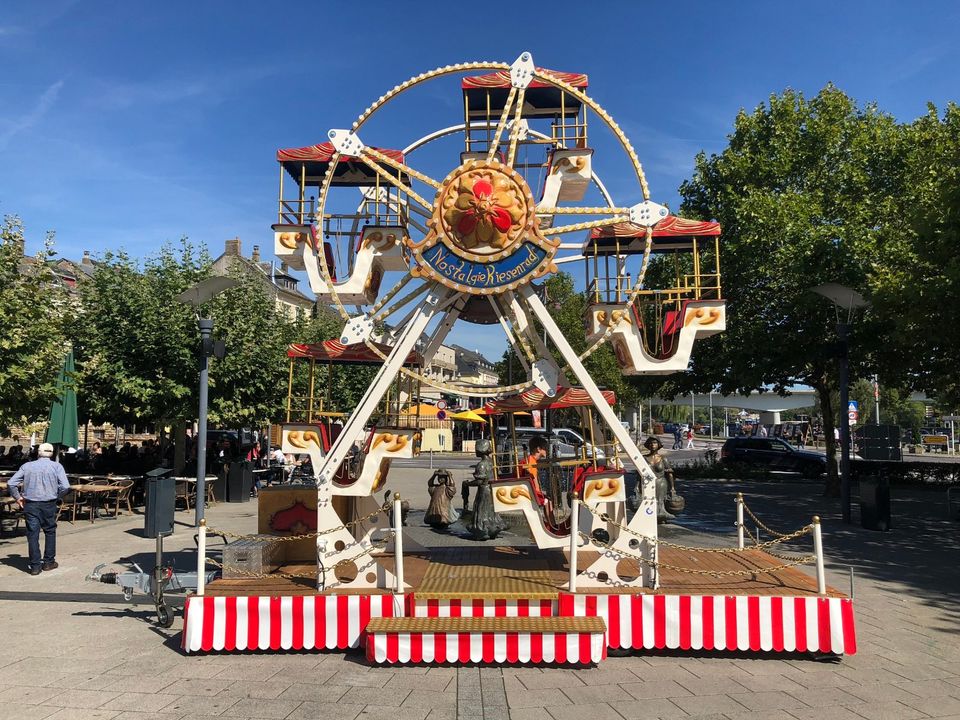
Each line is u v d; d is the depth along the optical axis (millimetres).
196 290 11609
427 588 6133
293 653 5926
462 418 20594
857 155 18703
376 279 7551
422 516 14344
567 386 7559
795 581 6461
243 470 16844
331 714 4590
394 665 5570
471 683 5172
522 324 7211
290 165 7512
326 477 6387
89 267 35375
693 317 6883
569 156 7023
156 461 17938
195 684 5172
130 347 14844
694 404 58781
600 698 4891
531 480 6445
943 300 11820
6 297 10859
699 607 5887
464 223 6660
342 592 6090
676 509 11945
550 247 6672
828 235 17344
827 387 19344
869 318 16875
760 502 16922
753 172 19312
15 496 9055
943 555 10312
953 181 12469
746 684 5203
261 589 6238
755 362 18641
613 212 6844
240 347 15891
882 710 4688
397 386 7637
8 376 10516
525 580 6484
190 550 10570
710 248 19297
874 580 8703
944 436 46719
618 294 7156
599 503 6438
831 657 5758
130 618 7039
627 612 5914
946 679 5320
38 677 5320
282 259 7285
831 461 18203
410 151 7852
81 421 16891
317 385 19984
